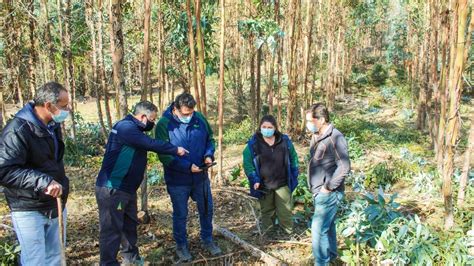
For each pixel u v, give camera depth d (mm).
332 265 4422
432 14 10023
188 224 5449
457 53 4477
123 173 3805
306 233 5176
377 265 4367
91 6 9773
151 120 3965
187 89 11875
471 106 16953
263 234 5051
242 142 12000
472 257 4184
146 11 5105
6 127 3109
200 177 4441
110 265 3951
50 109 3184
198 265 4406
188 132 4340
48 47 9602
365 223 4742
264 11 9984
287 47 13734
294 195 6203
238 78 15867
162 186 7266
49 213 3359
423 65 13969
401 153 9438
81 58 12805
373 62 28453
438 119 9836
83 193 6770
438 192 6598
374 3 22375
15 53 8977
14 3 8703
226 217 5793
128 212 4066
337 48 18250
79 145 10438
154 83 20906
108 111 10328
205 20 8055
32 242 3289
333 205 3965
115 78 4965
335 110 18469
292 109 11727
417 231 4297
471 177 6676
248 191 6766
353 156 9484
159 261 4438
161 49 10992
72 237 4945
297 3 10992
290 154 5051
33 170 3068
